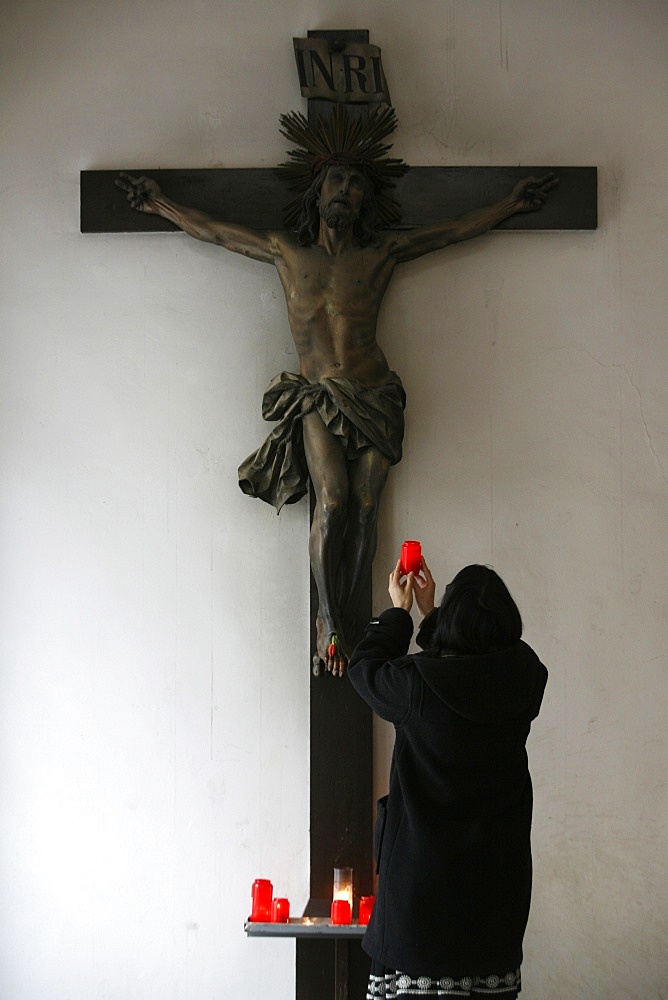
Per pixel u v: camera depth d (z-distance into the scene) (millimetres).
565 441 3553
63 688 3492
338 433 3266
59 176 3633
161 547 3535
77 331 3602
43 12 3662
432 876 2379
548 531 3527
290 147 3629
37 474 3561
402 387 3393
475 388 3562
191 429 3570
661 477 3545
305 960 3316
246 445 3562
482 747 2436
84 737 3480
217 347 3594
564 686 3480
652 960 3393
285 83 3639
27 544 3539
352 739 3383
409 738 2461
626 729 3473
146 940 3424
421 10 3646
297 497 3410
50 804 3461
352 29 3639
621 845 3438
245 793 3461
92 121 3643
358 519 3330
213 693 3492
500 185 3539
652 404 3564
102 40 3652
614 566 3520
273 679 3492
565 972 3385
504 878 2426
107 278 3617
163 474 3559
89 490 3553
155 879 3439
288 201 3535
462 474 3539
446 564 3514
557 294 3586
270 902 3076
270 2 3650
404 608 2795
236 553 3529
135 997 3402
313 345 3369
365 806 3363
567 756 3463
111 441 3570
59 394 3584
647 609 3508
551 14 3650
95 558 3533
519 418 3557
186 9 3658
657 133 3629
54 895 3438
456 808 2428
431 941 2348
